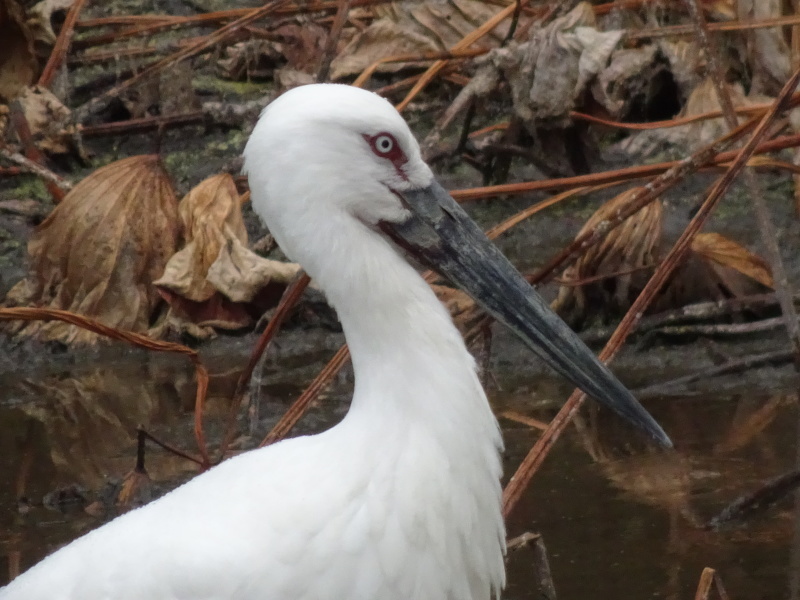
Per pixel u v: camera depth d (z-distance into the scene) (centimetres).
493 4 1505
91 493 942
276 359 1171
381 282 619
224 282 1197
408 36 1502
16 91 1530
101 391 1124
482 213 1368
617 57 1388
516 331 666
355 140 627
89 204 1223
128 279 1224
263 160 627
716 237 1148
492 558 647
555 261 959
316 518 592
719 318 1151
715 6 1467
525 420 1007
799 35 1284
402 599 612
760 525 845
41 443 1028
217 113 1506
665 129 1391
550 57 1305
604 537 837
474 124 1455
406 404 612
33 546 866
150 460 987
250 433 1013
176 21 1587
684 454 945
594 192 1360
